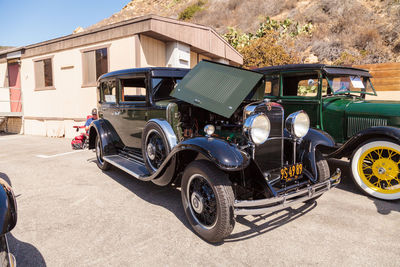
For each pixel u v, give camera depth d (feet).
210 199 8.25
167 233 9.00
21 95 39.68
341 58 44.21
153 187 13.78
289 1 75.66
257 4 82.43
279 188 9.24
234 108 9.00
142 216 10.31
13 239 8.68
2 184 5.41
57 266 7.27
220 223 7.73
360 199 11.75
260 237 8.68
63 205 11.47
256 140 8.38
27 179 15.40
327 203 11.34
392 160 11.27
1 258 5.07
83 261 7.48
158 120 10.87
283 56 38.27
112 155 15.55
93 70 30.66
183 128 11.34
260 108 8.96
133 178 15.46
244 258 7.55
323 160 10.61
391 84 23.93
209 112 11.51
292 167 9.44
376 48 45.80
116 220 9.98
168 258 7.57
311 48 51.57
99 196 12.51
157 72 12.66
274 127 9.51
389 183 11.54
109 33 28.35
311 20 62.34
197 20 92.89
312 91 15.42
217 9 93.97
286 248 8.02
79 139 25.82
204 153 7.92
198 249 8.02
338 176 9.78
